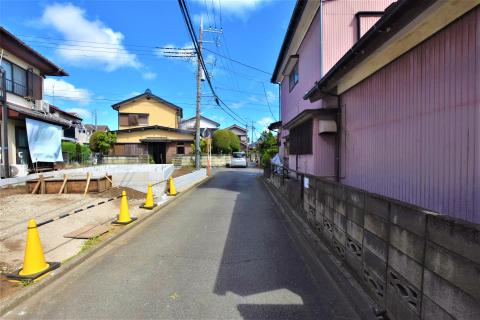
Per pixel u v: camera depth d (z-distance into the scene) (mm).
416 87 4168
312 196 6203
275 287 3756
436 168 3750
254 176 20828
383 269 2982
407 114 4398
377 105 5348
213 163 33875
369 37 4117
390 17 3508
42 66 15008
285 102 16719
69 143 25297
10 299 3334
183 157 30172
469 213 3213
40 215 7258
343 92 7039
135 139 30672
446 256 2002
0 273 4051
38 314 3146
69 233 5910
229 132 37906
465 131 3266
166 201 9750
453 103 3445
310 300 3424
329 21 8898
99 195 9789
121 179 11242
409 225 2482
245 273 4195
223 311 3189
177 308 3252
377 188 5324
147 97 33188
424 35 3832
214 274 4160
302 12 9656
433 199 3812
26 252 4012
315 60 9625
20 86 13758
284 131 16359
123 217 6805
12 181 10867
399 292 2654
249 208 8992
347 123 6832
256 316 3088
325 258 4492
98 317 3080
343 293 3580
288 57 13555
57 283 3896
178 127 37000
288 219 7543
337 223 4562
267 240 5762
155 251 5137
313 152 8117
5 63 12688
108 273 4207
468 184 3225
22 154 13430
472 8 3135
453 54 3439
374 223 3205
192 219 7512
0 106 11508
